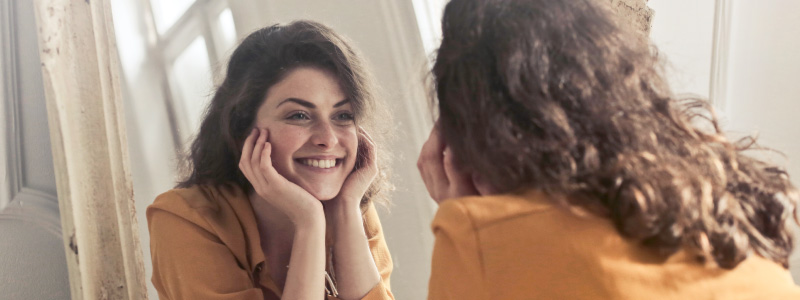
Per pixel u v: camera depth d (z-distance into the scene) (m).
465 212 0.61
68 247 1.40
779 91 2.29
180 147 1.65
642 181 0.57
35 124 1.57
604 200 0.60
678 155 0.62
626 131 0.60
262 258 1.11
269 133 1.12
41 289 1.58
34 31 1.56
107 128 1.46
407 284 1.96
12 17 1.54
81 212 1.41
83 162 1.42
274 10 1.82
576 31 0.64
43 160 1.57
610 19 0.67
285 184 1.08
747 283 0.60
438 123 0.77
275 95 1.12
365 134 1.22
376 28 1.92
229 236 1.10
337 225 1.18
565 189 0.60
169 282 1.09
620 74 0.64
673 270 0.59
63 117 1.38
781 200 0.66
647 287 0.57
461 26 0.68
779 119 2.31
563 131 0.60
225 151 1.20
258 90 1.13
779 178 0.68
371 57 1.91
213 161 1.21
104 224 1.45
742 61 2.28
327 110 1.14
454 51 0.67
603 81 0.63
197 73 1.75
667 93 0.68
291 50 1.13
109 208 1.46
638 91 0.64
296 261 1.07
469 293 0.60
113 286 1.45
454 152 0.70
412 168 1.96
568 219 0.60
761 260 0.63
